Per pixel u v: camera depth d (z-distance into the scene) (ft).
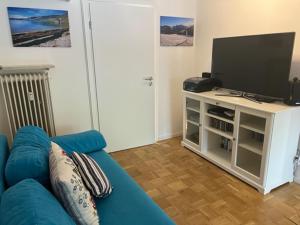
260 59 7.75
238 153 8.28
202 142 9.82
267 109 6.83
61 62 8.92
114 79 9.96
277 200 7.05
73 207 3.72
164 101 11.65
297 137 7.53
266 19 8.44
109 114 10.20
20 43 8.14
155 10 10.30
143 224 4.08
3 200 3.15
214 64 9.63
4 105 8.14
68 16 8.68
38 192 3.28
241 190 7.56
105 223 4.11
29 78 8.04
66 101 9.32
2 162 4.36
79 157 5.13
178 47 11.34
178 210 6.64
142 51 10.30
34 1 8.07
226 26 10.00
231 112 8.56
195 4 11.31
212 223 6.14
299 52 7.59
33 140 5.30
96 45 9.33
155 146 11.22
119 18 9.52
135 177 8.41
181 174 8.59
